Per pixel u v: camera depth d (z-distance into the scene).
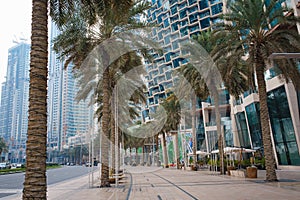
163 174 26.25
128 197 11.25
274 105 28.77
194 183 16.58
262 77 17.14
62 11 9.94
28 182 5.76
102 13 9.73
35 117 6.04
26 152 5.93
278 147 29.08
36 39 6.45
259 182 15.88
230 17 17.44
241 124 38.34
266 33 17.19
